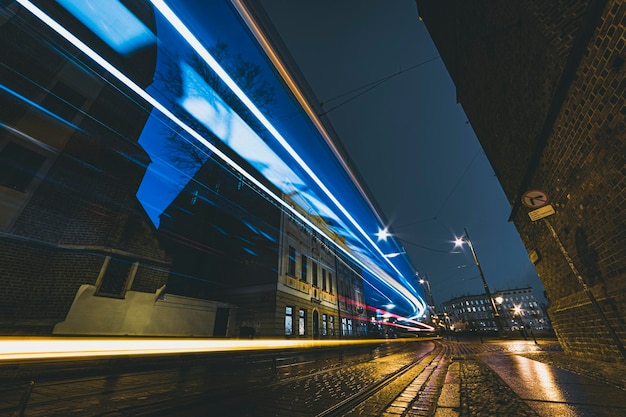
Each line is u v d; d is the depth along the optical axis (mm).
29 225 9875
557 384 4074
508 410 3098
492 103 8461
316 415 3701
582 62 4465
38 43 11320
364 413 3654
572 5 4625
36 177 10438
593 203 5012
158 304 12625
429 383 5465
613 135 4164
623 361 4895
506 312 95250
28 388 3195
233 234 23141
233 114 21016
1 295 8852
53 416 3932
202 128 21047
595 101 4383
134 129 14281
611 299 5094
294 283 21656
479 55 8258
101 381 6934
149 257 12672
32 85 10953
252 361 12102
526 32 5695
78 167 11641
